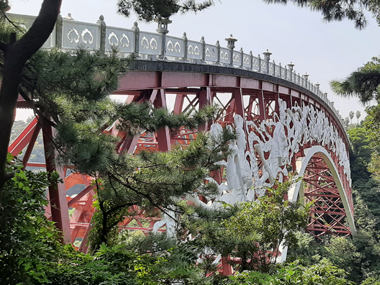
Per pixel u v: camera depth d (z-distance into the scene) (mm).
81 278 6766
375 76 13031
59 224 8703
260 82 21766
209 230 9648
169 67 13023
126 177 8414
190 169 8797
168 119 8078
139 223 13281
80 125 7438
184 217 9695
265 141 21516
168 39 13023
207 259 10727
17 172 6512
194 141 8953
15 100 5500
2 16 6188
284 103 25078
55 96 6340
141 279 7254
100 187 9406
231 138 9188
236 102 18969
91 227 9906
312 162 45188
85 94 6141
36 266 6262
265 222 13305
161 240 8938
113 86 6324
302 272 10938
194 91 16328
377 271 39000
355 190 60281
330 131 40156
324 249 42094
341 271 11562
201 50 15305
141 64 11523
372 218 52188
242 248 10125
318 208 56406
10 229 6137
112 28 10070
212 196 10156
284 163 24281
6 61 5445
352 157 72688
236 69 18078
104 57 6691
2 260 6234
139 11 7930
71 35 8812
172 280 8023
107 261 7590
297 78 28297
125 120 7848
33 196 6621
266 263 13430
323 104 37094
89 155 6055
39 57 5953
